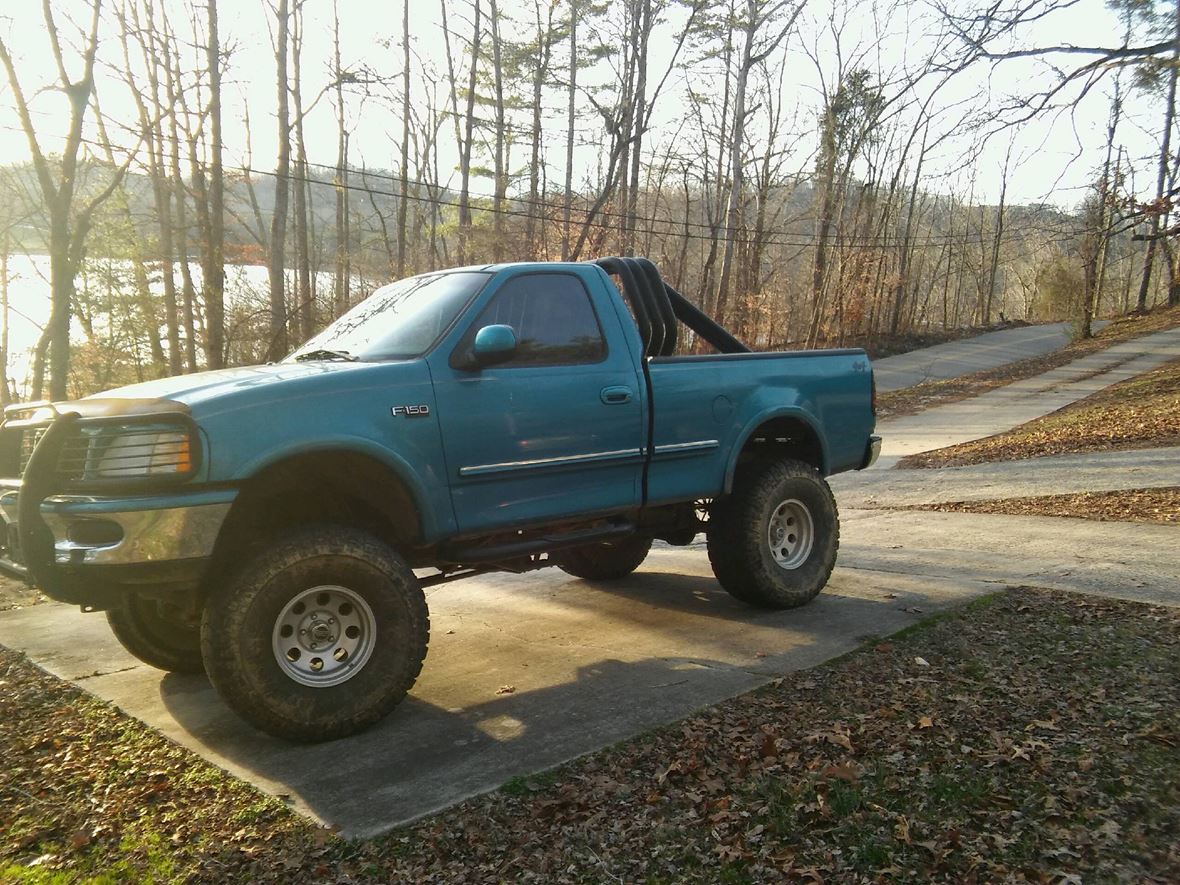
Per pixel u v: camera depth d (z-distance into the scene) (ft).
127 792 13.01
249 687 13.56
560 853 11.06
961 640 17.72
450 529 15.70
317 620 14.26
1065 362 129.18
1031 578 22.82
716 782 12.41
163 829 11.96
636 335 18.48
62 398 68.18
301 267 113.19
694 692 15.81
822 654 17.44
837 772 12.42
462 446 15.74
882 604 20.83
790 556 21.06
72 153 66.69
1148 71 26.13
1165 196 30.14
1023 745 12.96
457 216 143.74
